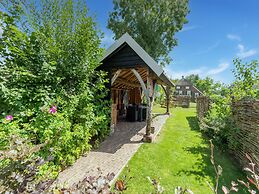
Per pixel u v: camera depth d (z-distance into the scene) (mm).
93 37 4648
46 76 3611
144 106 10164
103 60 6133
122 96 11555
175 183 3309
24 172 1441
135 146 5379
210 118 7113
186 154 4844
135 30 19172
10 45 3689
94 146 5207
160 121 9867
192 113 14391
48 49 4023
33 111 3291
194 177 3570
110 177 1380
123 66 6016
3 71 3248
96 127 5164
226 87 6973
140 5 18656
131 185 3162
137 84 12117
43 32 4266
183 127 8531
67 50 4500
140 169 3842
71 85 4469
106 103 6223
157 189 1389
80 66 4461
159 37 19078
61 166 3680
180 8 19594
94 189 1193
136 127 8148
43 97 3459
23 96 3336
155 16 18812
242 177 3717
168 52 21297
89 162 4145
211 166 4105
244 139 4172
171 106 19109
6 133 2775
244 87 6074
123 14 19469
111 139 6125
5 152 1713
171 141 6035
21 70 3496
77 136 4090
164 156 4637
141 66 5816
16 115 3109
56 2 4535
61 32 4535
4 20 3721
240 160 4305
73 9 4621
